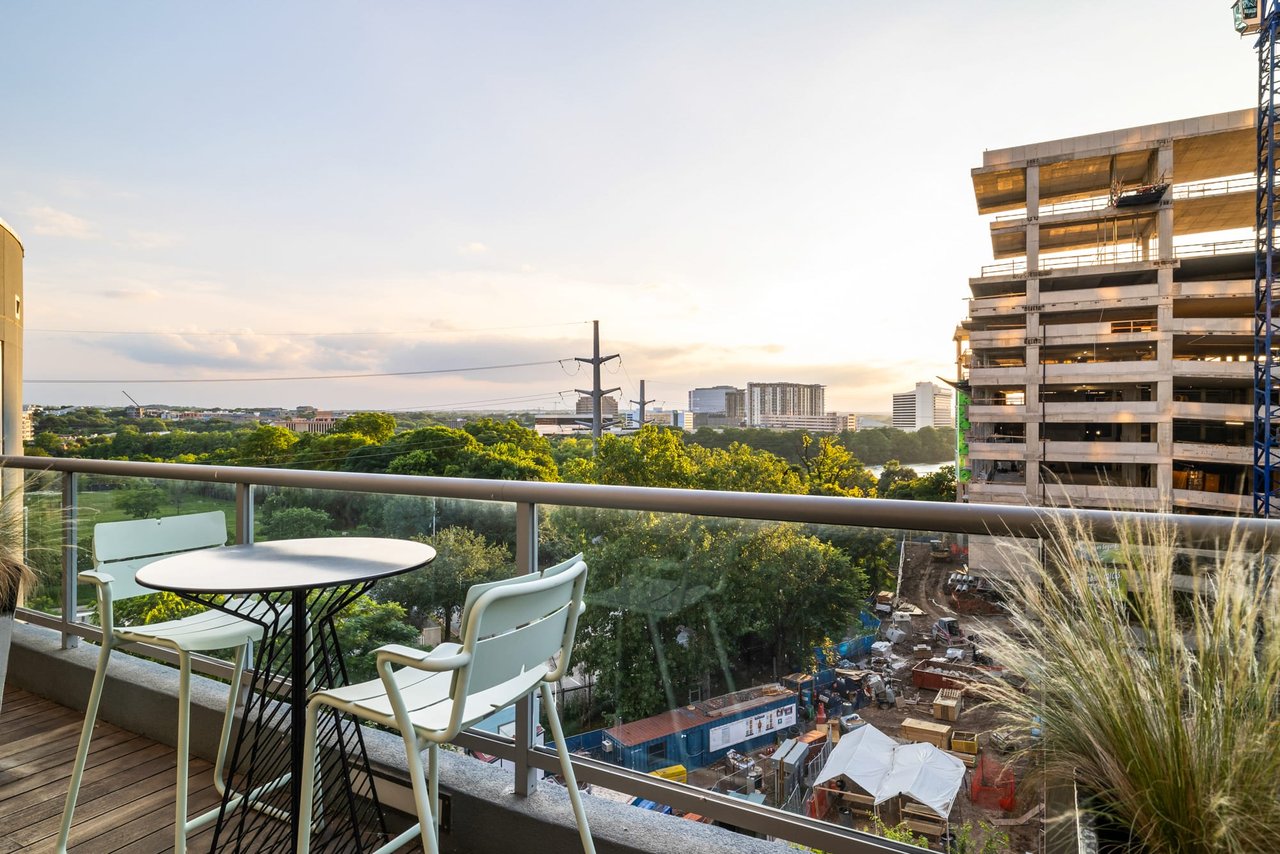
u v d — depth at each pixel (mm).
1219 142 55188
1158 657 986
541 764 1798
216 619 1946
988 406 60344
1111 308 57312
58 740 2525
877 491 61938
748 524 1608
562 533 1876
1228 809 860
